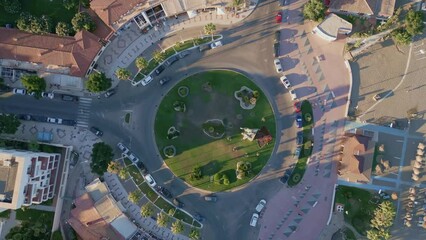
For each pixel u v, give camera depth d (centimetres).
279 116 11744
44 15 11225
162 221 11050
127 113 11662
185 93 11600
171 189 11712
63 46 10988
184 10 11325
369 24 11744
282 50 11731
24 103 11569
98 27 11250
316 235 11812
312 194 11806
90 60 11106
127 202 11656
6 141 11250
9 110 11562
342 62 11794
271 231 11794
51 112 11594
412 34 11450
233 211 11756
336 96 11794
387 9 11512
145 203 11650
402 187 11850
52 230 11219
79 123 11600
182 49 11606
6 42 10900
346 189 11800
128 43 11644
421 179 11838
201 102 11675
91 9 11300
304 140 11762
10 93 11519
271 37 11719
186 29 11650
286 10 11712
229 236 11756
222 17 11669
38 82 10856
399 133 11850
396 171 11844
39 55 10969
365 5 11431
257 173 11744
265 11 11700
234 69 11700
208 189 11712
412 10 11569
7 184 9688
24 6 11462
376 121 11812
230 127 11688
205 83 11644
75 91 11562
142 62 11000
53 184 11175
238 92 11662
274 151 11762
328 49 11781
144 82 11569
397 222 11844
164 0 11206
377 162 11800
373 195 11794
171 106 11650
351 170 11469
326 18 11494
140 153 11688
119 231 11300
